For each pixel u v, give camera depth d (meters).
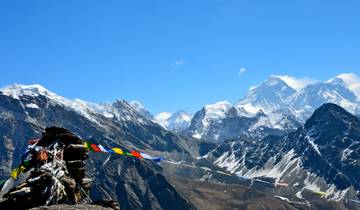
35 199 24.42
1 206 24.05
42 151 26.53
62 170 26.08
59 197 24.72
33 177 25.53
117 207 25.88
